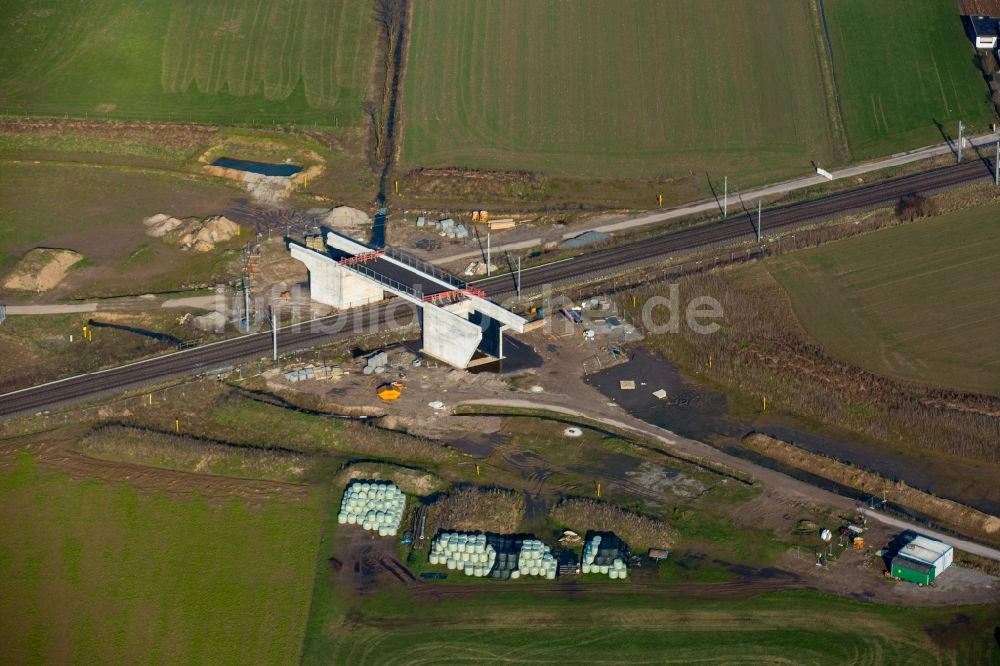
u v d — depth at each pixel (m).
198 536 125.50
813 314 162.00
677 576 120.81
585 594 118.88
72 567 121.44
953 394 146.62
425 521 127.12
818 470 135.38
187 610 116.44
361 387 149.12
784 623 114.94
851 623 114.75
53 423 143.25
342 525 127.06
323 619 115.56
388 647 112.69
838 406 145.12
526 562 121.00
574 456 138.00
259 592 118.62
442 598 118.31
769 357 153.75
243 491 132.00
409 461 136.88
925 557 119.62
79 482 133.50
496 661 111.19
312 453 138.38
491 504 128.62
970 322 159.25
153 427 142.25
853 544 123.88
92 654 111.44
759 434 140.62
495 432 141.88
